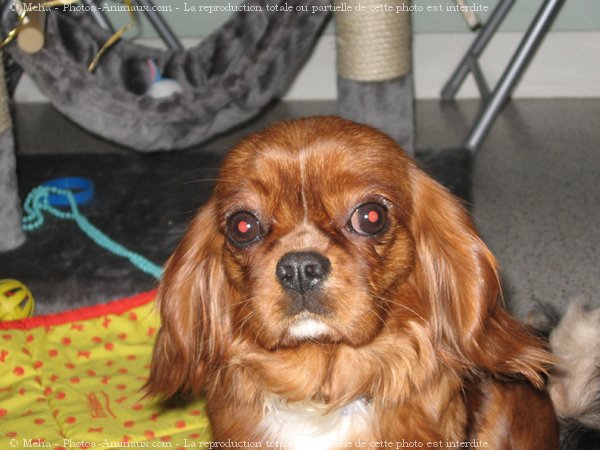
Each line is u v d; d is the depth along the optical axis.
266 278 0.68
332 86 1.75
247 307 0.70
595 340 0.88
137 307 1.04
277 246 0.69
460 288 0.75
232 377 0.76
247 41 1.28
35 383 0.94
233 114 1.29
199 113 1.27
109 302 1.06
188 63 1.31
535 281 1.17
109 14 1.63
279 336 0.69
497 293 0.75
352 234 0.70
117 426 0.89
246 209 0.70
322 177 0.69
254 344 0.74
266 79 1.28
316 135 0.71
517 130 1.58
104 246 1.19
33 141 1.56
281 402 0.75
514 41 1.72
